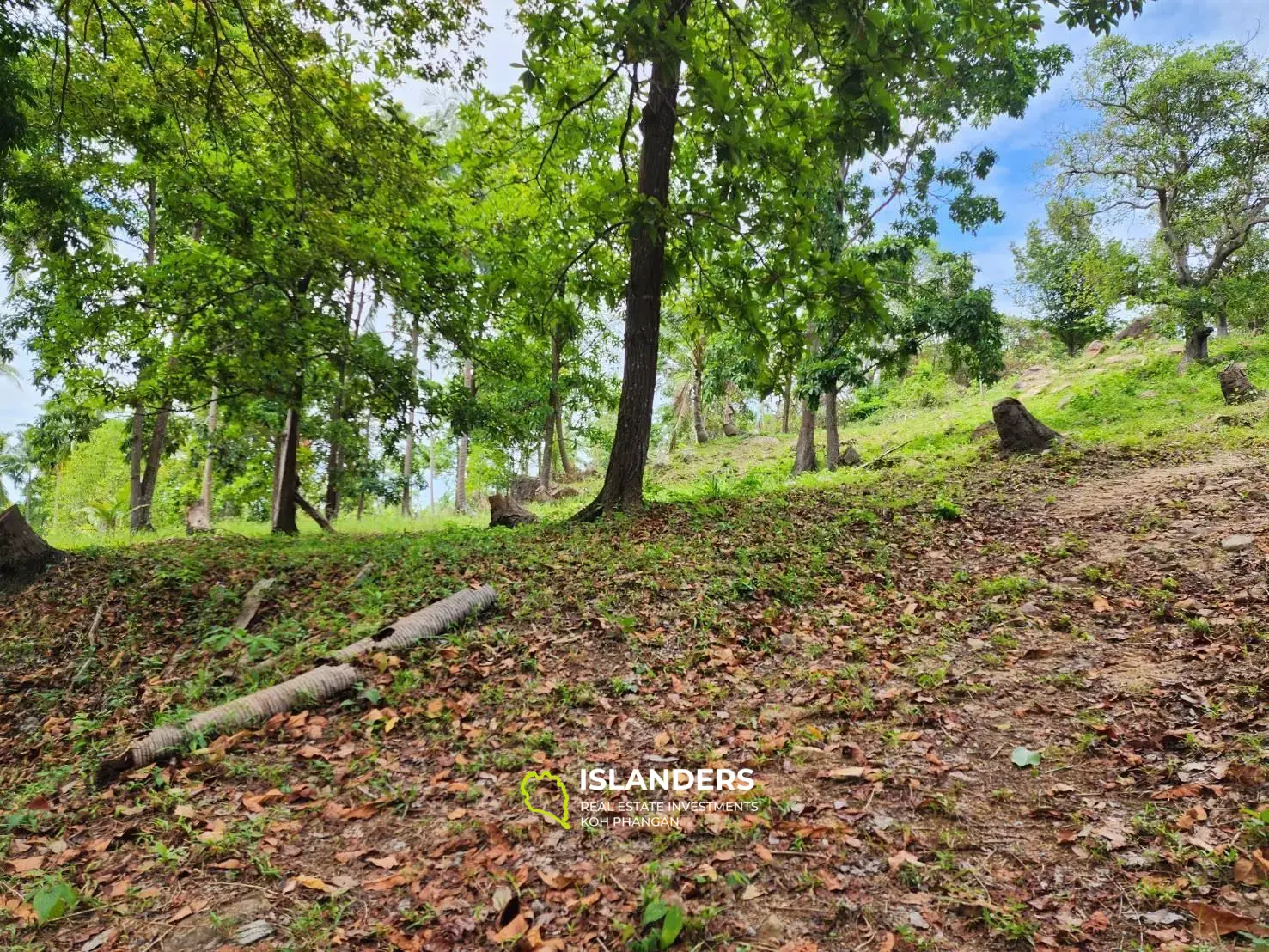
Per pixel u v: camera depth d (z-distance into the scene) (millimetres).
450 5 8070
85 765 4184
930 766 3422
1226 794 2904
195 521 15422
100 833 3416
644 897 2600
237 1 8250
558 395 23594
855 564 6590
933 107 14391
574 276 10234
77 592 7461
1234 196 18422
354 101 8945
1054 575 5859
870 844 2867
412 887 2828
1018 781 3244
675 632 5348
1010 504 8398
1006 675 4297
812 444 17844
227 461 16781
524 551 7598
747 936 2434
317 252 10516
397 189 9914
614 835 3082
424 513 21766
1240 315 20062
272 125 9500
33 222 11312
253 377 10914
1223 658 4027
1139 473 9242
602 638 5289
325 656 5164
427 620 5504
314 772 3820
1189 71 18328
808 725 3941
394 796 3508
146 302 11359
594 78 9391
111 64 9477
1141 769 3182
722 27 9070
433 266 11688
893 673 4461
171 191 10906
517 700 4449
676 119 9203
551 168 10203
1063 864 2662
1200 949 2174
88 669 5789
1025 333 38281
